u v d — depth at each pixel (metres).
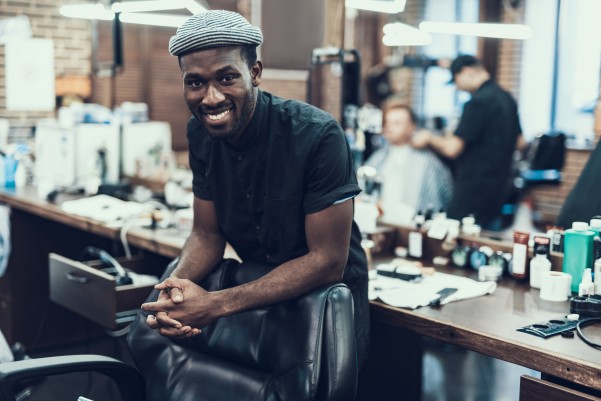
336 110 7.79
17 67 5.29
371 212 2.91
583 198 2.57
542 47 7.88
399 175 4.45
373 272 2.54
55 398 3.43
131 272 3.24
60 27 5.46
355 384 1.70
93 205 3.67
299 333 1.71
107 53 4.70
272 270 1.87
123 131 4.58
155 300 2.00
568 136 7.73
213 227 2.11
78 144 4.36
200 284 2.04
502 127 4.20
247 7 7.27
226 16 1.77
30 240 4.14
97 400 3.42
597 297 2.07
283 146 1.90
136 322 2.01
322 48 3.56
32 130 5.42
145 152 4.68
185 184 4.23
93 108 5.06
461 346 1.97
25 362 1.77
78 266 2.89
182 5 3.56
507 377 3.76
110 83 5.89
